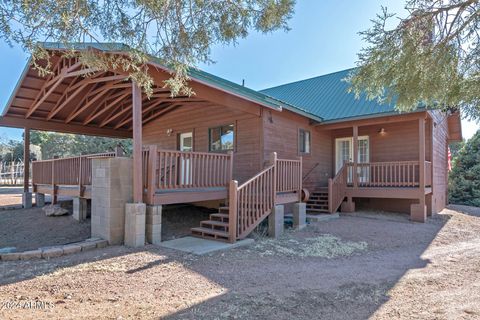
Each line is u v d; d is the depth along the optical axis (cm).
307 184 1132
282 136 1009
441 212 1264
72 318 294
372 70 457
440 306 350
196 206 1023
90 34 306
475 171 1977
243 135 973
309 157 1155
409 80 451
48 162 1060
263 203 710
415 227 884
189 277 425
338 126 1148
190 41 348
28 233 779
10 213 1008
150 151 625
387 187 1048
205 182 720
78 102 1011
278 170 767
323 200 1077
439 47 412
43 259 497
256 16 361
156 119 1260
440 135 1395
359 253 608
